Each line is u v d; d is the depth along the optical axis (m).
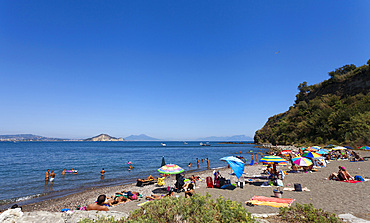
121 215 6.96
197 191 12.63
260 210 7.77
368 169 17.45
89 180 21.55
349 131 47.38
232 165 13.16
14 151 72.38
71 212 7.02
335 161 24.97
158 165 34.34
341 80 77.62
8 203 13.56
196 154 60.28
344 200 8.79
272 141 99.12
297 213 6.50
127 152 70.69
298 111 87.19
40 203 13.39
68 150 81.56
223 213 4.68
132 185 18.30
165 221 4.68
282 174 15.09
